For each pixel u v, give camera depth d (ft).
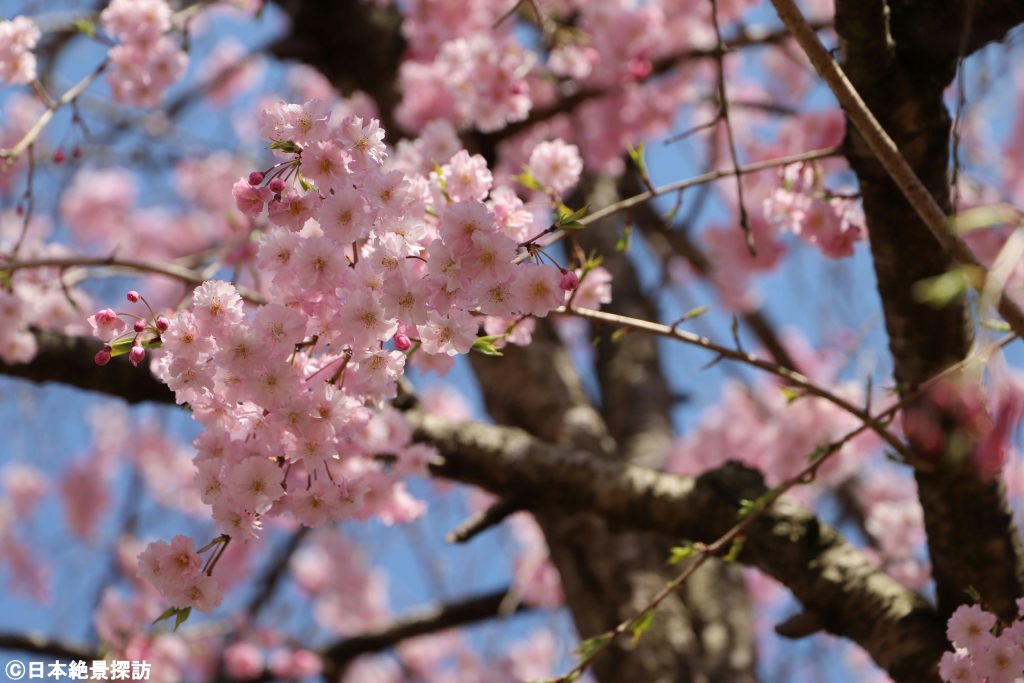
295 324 6.19
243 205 6.28
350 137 6.30
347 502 6.73
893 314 9.15
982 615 7.14
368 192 6.21
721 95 8.80
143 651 16.07
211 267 10.72
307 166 6.24
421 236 6.37
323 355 6.64
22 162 17.65
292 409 6.27
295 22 18.21
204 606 6.45
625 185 19.98
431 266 6.03
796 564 9.80
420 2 16.25
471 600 17.25
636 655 13.33
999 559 9.24
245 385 6.20
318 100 6.28
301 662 17.38
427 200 7.01
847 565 9.73
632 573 13.85
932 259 8.80
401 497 9.34
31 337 11.33
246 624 18.97
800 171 9.96
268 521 20.08
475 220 6.03
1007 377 6.09
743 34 16.63
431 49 16.26
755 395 19.36
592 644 8.27
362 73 17.85
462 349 6.34
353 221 6.14
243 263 11.49
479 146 15.93
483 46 12.32
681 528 10.39
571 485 10.89
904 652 9.18
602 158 17.44
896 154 7.23
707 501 10.31
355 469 9.13
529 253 6.32
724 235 18.85
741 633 14.39
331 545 24.36
